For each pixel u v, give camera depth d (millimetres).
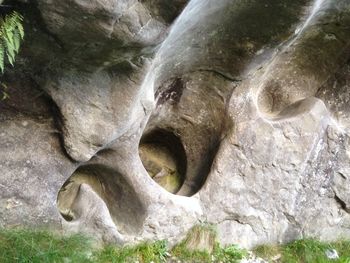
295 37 3574
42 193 3156
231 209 3836
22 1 2457
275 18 3357
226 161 3787
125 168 3434
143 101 3213
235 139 3787
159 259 3551
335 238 4246
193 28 3277
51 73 2904
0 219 3096
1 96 2947
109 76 2975
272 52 3588
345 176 4129
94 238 3381
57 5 2441
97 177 3547
